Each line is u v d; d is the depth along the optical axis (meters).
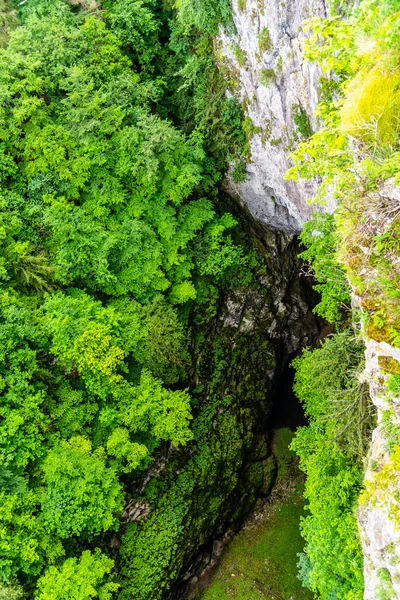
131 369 20.23
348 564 14.07
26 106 18.34
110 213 20.42
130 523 20.52
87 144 18.84
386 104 9.41
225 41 18.14
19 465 16.55
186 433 19.89
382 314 10.55
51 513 16.52
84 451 18.02
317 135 10.20
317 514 15.43
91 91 19.73
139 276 20.05
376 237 9.61
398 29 7.19
